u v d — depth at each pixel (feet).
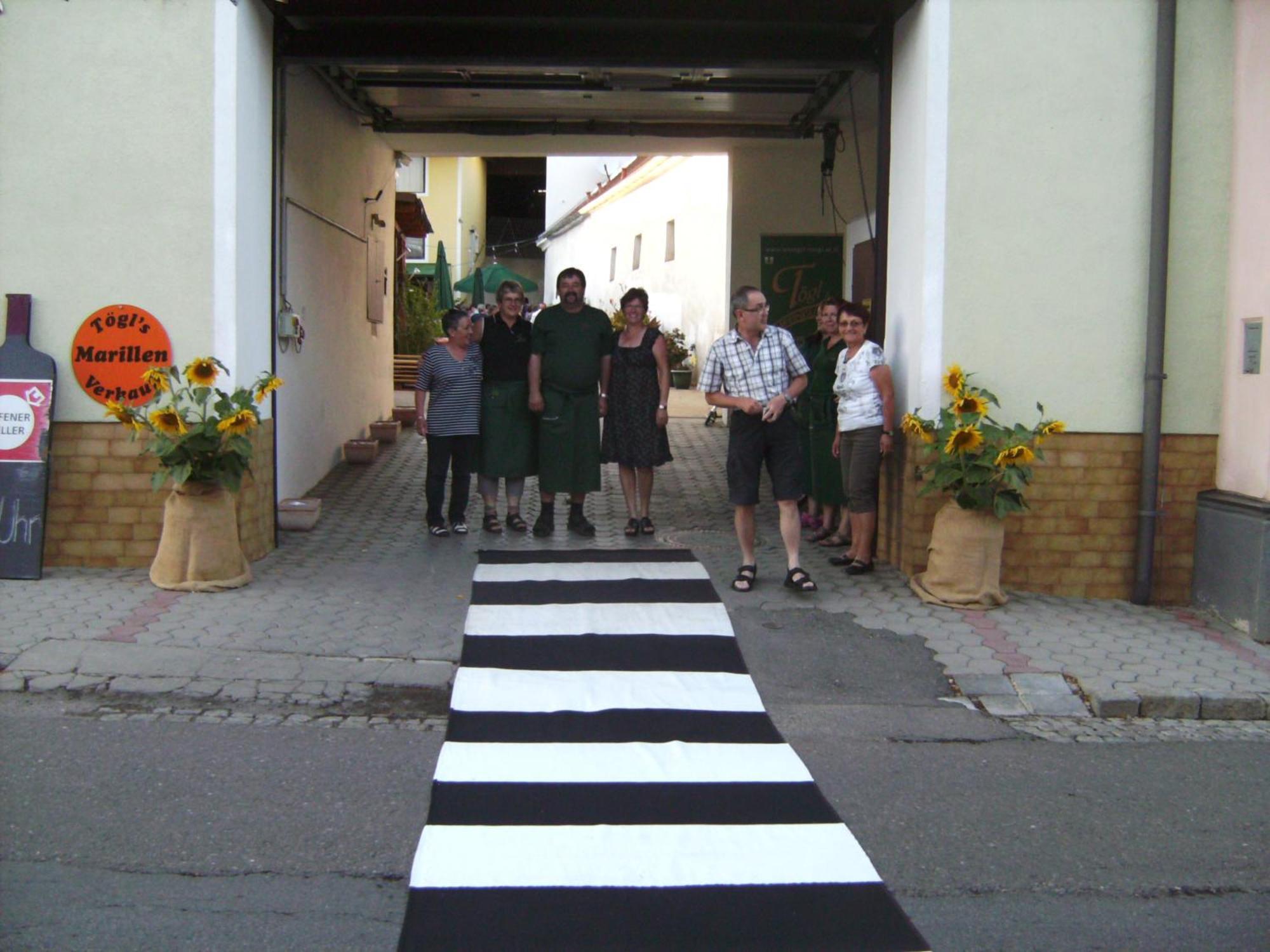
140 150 25.62
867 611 24.53
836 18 28.66
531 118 41.75
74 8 25.38
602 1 28.14
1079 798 16.74
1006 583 26.40
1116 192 25.84
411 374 61.46
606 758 17.43
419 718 19.36
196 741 17.94
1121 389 26.09
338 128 38.17
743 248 44.73
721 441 46.52
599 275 101.14
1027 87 25.68
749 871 13.98
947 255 25.82
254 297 27.22
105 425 25.98
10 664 20.25
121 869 13.88
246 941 12.36
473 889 13.42
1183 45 25.67
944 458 24.66
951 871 14.38
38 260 25.75
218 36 25.49
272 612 23.50
